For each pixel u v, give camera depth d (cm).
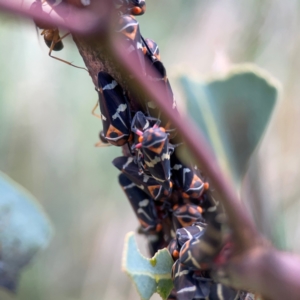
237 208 12
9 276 17
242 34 35
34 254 17
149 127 15
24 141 38
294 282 12
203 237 13
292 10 34
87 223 38
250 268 12
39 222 17
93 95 39
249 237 12
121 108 15
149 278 15
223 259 13
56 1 13
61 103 38
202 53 35
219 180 12
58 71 38
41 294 37
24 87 37
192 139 11
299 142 31
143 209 17
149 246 17
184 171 16
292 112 31
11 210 17
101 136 17
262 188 16
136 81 11
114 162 16
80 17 10
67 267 38
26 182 38
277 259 12
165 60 36
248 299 15
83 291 37
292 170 30
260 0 35
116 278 37
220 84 16
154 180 16
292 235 28
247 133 16
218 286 14
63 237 38
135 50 15
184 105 16
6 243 17
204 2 37
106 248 38
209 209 16
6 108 37
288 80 33
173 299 16
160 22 39
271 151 31
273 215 15
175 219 16
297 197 30
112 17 10
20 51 37
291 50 33
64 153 39
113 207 39
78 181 39
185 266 15
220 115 16
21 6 9
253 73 16
